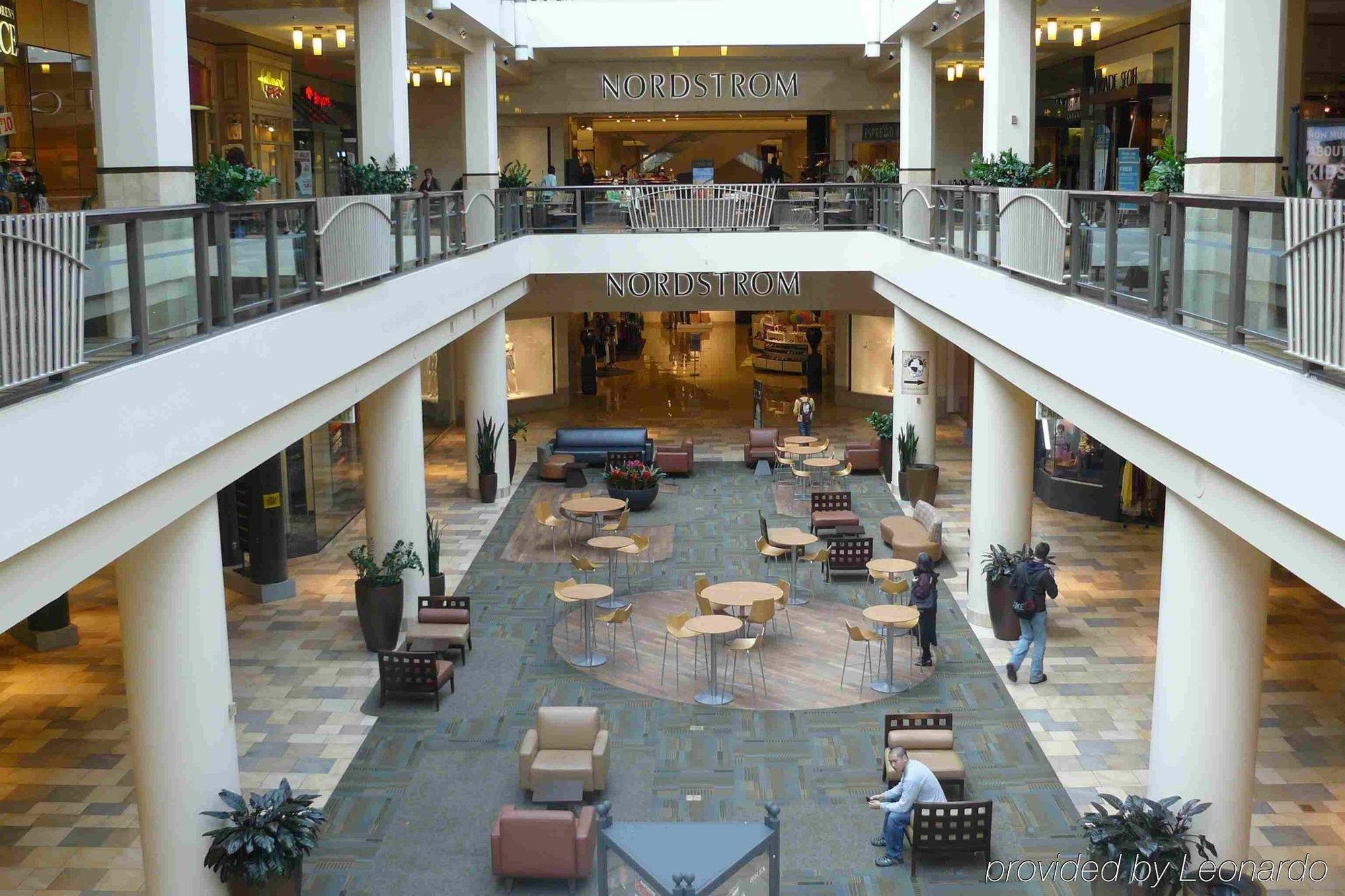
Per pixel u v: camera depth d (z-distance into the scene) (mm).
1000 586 14609
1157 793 9078
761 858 7309
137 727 8594
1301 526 6480
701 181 28078
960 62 25375
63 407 6148
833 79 28000
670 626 13680
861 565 17016
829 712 12820
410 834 10531
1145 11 17953
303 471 18328
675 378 35094
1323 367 6027
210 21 18906
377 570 14617
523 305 26266
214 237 8344
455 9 18344
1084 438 20016
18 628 15141
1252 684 8625
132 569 8359
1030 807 10781
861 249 22781
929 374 21406
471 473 22219
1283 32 8570
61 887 9805
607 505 18609
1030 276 11523
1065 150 23781
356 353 11602
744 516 20750
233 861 8727
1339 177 8789
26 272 5617
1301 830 10328
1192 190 9094
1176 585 8672
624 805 10914
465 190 18672
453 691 13500
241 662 14312
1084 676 13602
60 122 15352
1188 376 7734
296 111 25172
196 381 7824
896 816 9820
